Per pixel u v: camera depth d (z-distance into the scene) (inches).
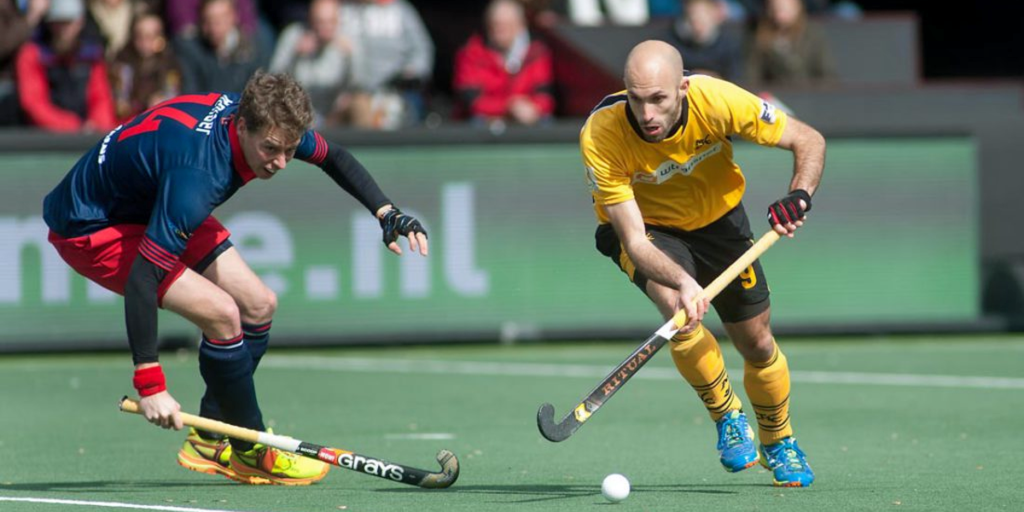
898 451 997.2
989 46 2534.5
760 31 1807.3
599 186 783.1
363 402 1278.3
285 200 1621.6
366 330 1637.6
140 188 800.3
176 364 1537.9
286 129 766.5
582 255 1663.4
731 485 850.1
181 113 800.3
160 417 764.0
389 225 844.0
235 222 1614.2
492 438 1078.4
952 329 1705.2
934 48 2544.3
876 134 1686.8
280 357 1601.9
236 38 1710.1
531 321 1659.7
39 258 1590.8
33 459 984.9
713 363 816.3
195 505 774.5
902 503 776.9
